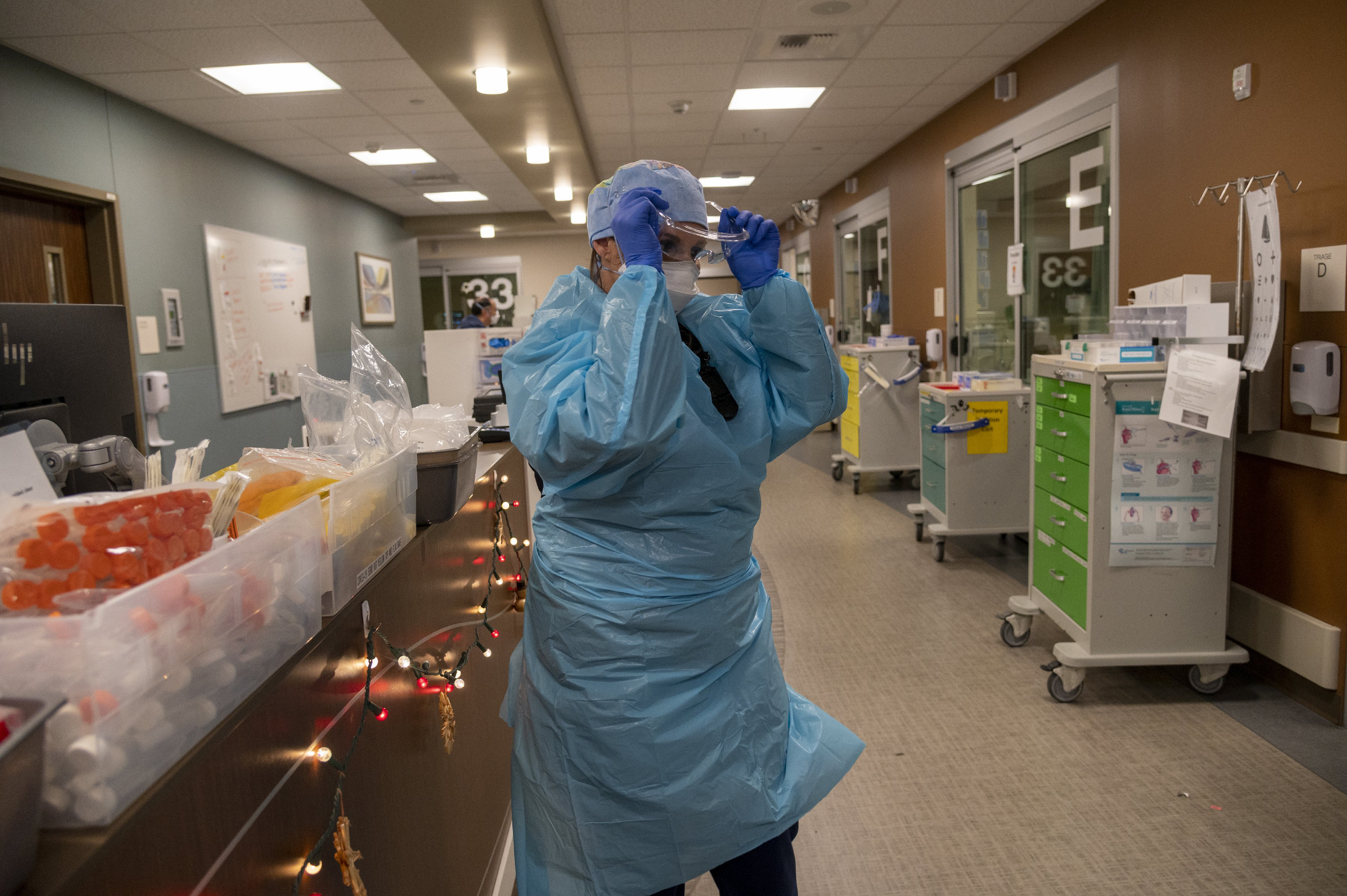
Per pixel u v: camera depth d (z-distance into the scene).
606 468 1.16
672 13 4.00
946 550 4.79
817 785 1.40
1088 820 2.16
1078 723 2.67
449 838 1.57
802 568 4.55
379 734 1.19
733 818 1.28
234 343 6.13
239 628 0.77
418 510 1.44
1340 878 1.90
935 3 3.99
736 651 1.31
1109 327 4.11
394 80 4.89
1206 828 2.10
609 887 1.28
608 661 1.24
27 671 0.56
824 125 6.38
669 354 1.12
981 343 5.88
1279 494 2.92
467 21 3.56
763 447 1.32
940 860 2.04
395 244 10.38
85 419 1.32
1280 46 2.88
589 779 1.27
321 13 3.83
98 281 4.80
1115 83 3.93
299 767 0.91
